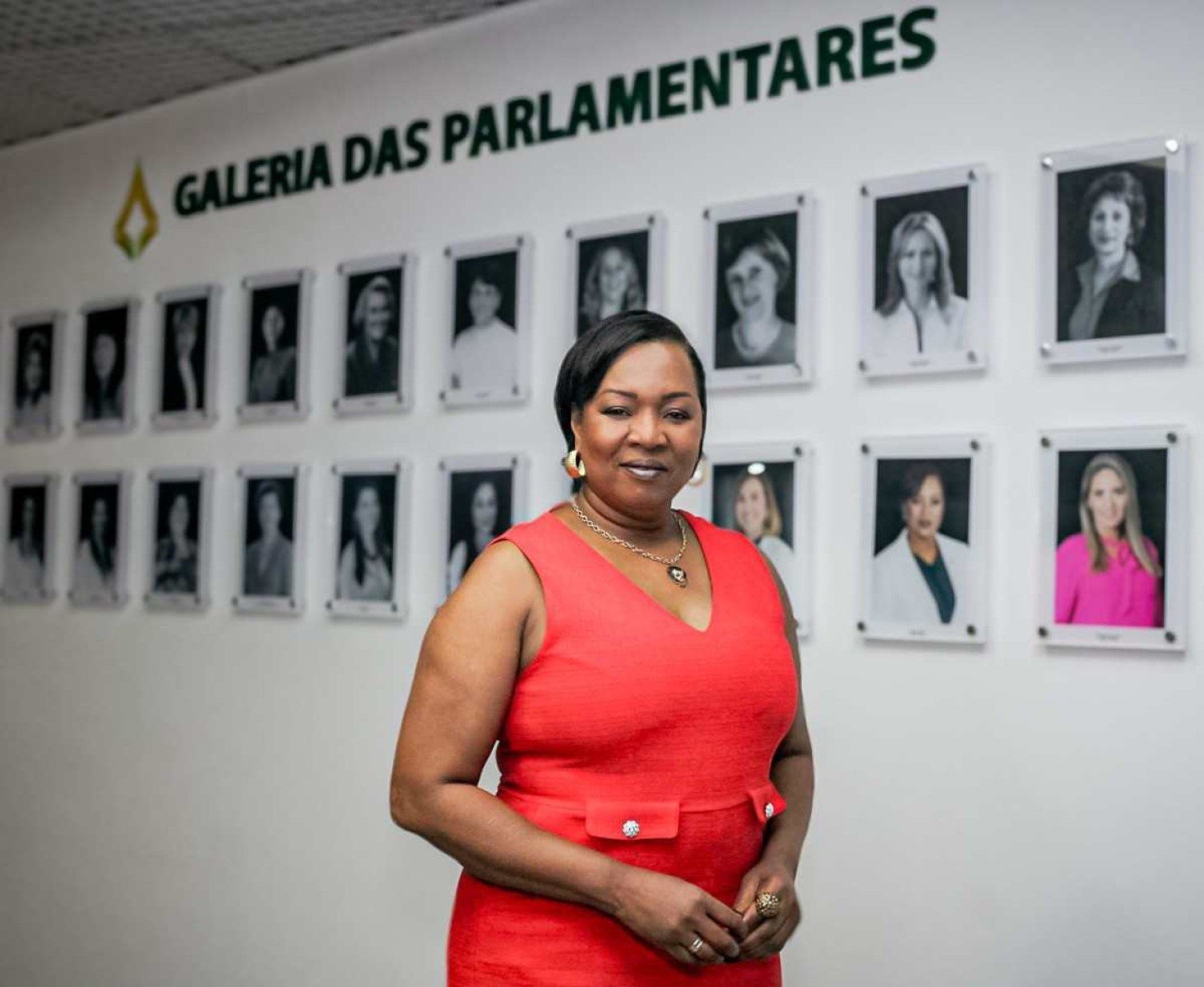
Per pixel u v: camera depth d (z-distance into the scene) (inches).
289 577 134.0
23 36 131.8
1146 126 91.4
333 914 128.3
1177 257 89.0
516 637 58.4
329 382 133.3
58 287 157.2
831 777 101.0
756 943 57.1
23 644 156.5
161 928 140.8
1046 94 95.3
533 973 57.1
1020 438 94.7
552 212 119.4
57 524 154.7
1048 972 91.4
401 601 125.5
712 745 58.1
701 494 107.7
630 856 57.1
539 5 121.4
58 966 149.0
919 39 100.8
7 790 155.9
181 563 142.4
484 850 56.4
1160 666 88.8
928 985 95.9
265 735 135.0
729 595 61.9
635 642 57.4
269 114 140.1
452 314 124.2
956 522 96.3
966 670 96.0
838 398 102.7
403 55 130.3
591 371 59.9
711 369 108.1
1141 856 88.7
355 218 132.8
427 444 126.0
